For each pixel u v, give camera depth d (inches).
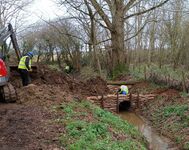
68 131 314.7
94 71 1355.8
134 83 852.0
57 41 1742.1
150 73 877.2
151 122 568.7
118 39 1010.7
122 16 997.2
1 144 275.6
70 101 448.1
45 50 1920.5
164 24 1336.1
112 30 1008.9
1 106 407.8
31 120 342.6
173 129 488.4
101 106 642.2
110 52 1138.0
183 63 1254.9
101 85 774.5
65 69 1604.3
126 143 345.7
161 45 1439.5
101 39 1368.1
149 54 1400.1
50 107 399.2
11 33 545.3
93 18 978.7
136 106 679.1
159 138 474.6
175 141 449.1
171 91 692.7
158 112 596.7
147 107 655.8
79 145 281.3
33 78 668.1
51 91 489.7
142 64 1499.8
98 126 353.4
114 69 1031.0
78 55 1638.8
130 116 628.7
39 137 294.8
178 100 601.3
